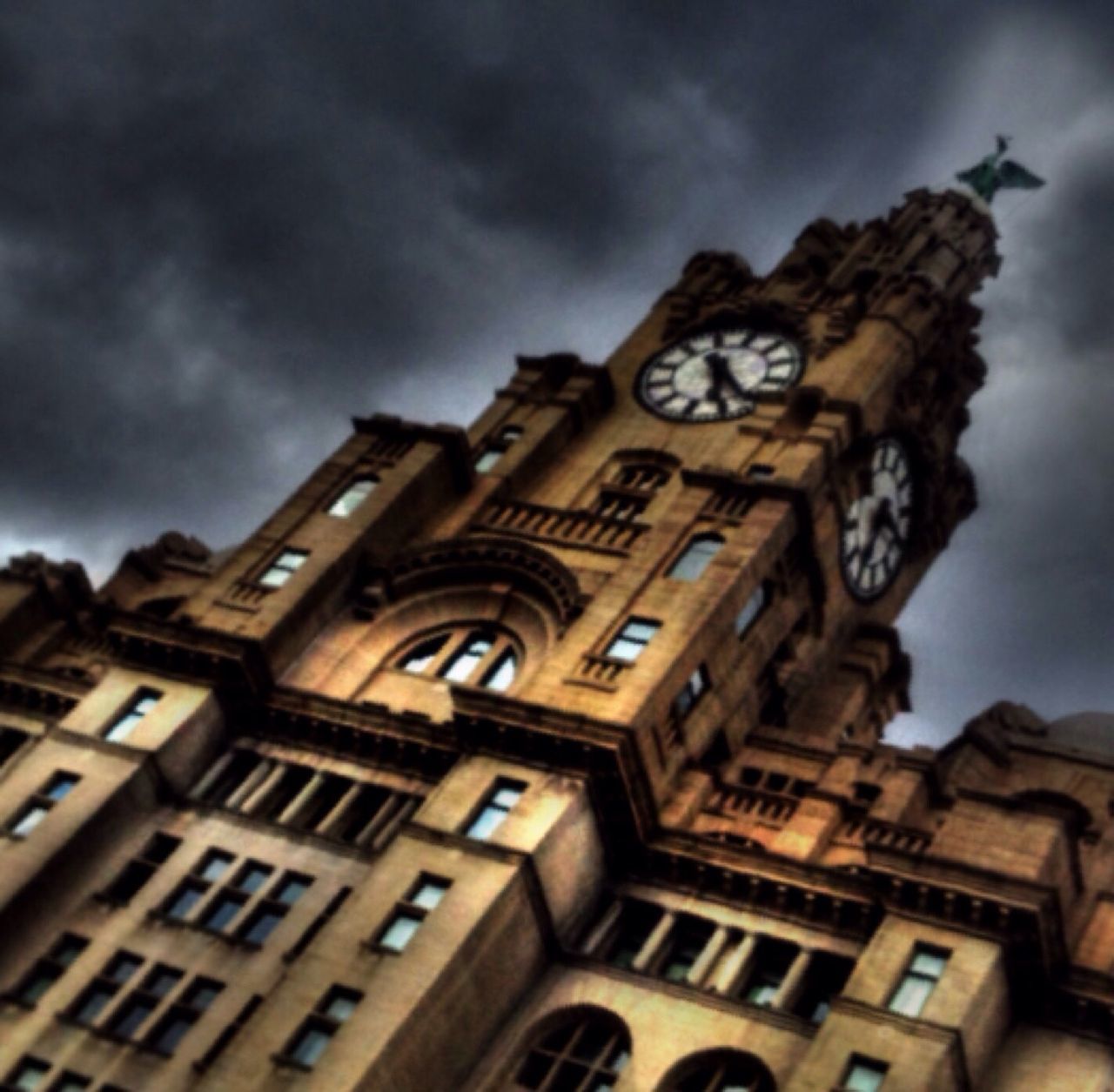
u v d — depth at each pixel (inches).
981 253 3238.2
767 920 2257.6
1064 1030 2114.9
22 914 2321.6
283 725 2507.4
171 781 2455.7
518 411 2974.9
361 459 2847.0
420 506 2785.4
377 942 2182.6
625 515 2800.2
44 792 2429.9
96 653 2787.9
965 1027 2037.4
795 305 3061.0
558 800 2290.8
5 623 2751.0
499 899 2193.7
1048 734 2655.0
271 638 2539.4
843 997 2076.8
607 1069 2160.4
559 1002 2219.5
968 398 3147.1
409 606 2672.2
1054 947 2118.6
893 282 3080.7
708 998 2180.1
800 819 2405.3
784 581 2664.9
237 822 2413.9
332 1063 2073.1
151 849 2417.6
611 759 2301.9
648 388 3006.9
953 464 3112.7
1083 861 2354.8
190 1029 2204.7
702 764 2486.5
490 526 2787.9
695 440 2896.2
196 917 2314.2
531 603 2632.9
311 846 2368.4
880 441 2881.4
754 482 2657.5
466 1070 2176.4
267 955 2265.0
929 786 2456.9
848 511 2790.4
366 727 2463.1
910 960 2116.1
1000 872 2127.2
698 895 2299.5
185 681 2522.1
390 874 2245.3
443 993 2134.6
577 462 2910.9
